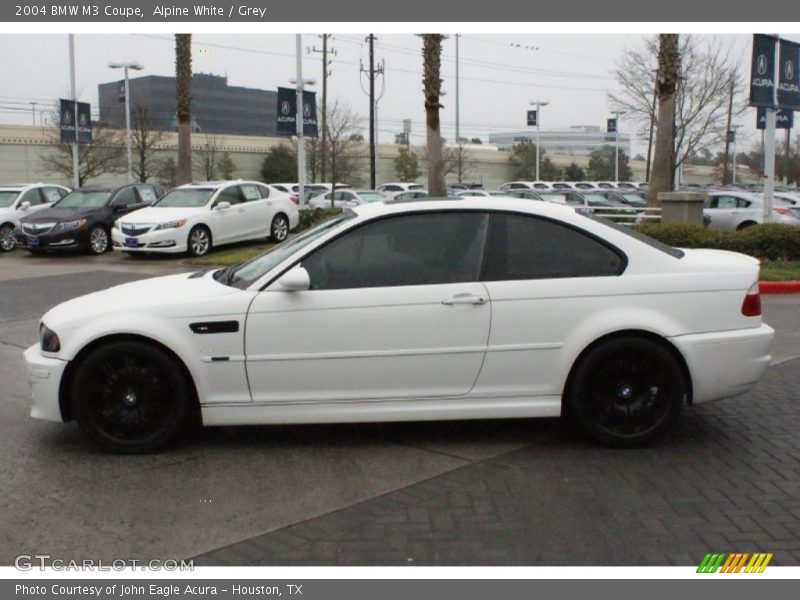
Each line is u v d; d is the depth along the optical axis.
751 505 4.60
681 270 5.42
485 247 5.42
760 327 5.51
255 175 55.03
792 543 4.16
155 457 5.43
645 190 41.66
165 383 5.39
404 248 5.43
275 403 5.37
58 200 21.64
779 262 15.10
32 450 5.61
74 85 30.45
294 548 4.15
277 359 5.30
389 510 4.57
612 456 5.36
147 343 5.34
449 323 5.30
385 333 5.29
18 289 13.83
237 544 4.20
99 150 43.19
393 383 5.35
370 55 47.06
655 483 4.91
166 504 4.68
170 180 47.72
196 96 69.69
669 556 4.03
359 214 5.52
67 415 5.54
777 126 23.20
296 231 22.36
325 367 5.32
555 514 4.49
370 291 5.30
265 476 5.09
